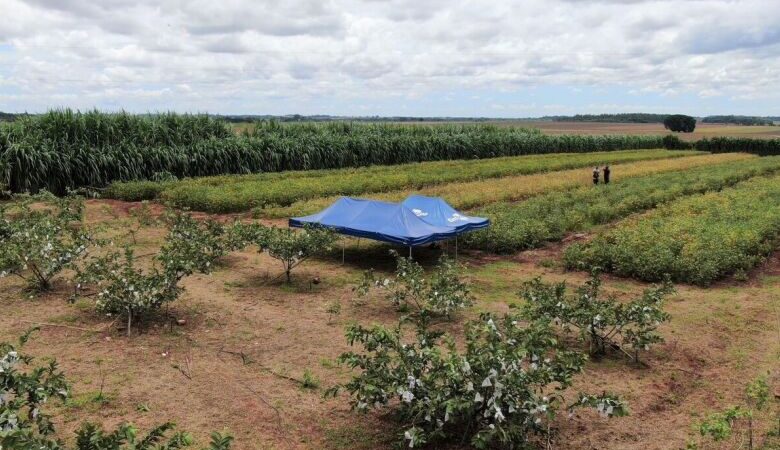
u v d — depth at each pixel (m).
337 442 6.54
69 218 14.73
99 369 8.14
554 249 17.58
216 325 10.09
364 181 27.84
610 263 14.93
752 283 13.96
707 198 25.55
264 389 7.77
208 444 6.36
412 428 5.89
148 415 6.96
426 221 16.00
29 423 5.54
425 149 44.38
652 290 9.88
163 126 28.88
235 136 32.75
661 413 7.50
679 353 9.47
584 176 36.12
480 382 5.85
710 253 14.47
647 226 18.81
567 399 7.75
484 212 21.88
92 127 25.94
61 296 11.18
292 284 12.95
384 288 11.98
